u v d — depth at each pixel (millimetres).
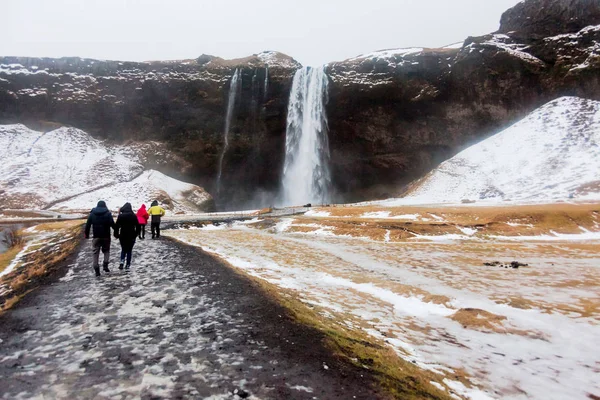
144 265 10242
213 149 61250
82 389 3578
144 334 5078
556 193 39406
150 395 3467
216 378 3836
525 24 71250
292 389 3658
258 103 61344
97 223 8828
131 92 62500
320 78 60906
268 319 5793
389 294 9305
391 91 59125
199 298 6914
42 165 53844
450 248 18375
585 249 17578
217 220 32219
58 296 7008
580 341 6160
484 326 6875
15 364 4141
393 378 4191
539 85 59656
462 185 48500
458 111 59062
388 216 31234
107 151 60000
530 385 4668
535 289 9742
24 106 60812
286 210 42250
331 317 6723
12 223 33344
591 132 48812
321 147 60719
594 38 59781
